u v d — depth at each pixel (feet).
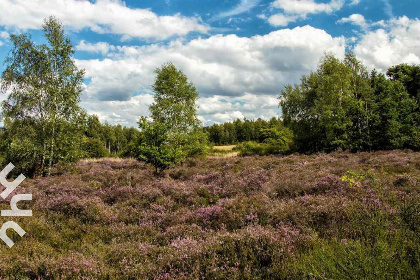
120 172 54.49
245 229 17.99
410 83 127.34
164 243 18.40
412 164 47.67
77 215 24.75
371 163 53.21
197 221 22.33
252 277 12.76
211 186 35.78
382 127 98.78
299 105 136.26
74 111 67.15
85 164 80.38
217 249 15.20
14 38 63.87
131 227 21.53
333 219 18.76
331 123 105.09
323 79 119.55
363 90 107.65
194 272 13.32
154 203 28.50
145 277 13.30
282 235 17.08
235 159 86.58
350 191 25.36
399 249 12.10
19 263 14.78
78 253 16.38
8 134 64.49
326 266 11.81
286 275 12.60
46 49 65.77
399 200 20.94
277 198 28.09
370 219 15.72
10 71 63.62
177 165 72.95
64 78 67.36
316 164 56.29
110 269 14.34
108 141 286.25
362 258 11.32
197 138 94.73
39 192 34.37
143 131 53.42
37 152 61.82
